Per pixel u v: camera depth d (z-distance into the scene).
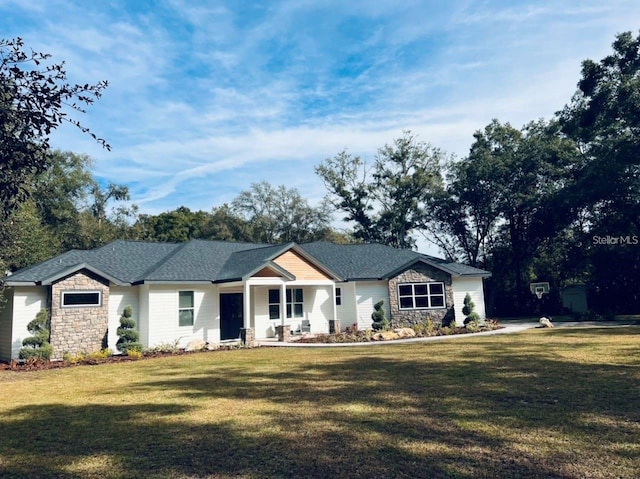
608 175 28.36
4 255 14.41
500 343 16.45
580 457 5.01
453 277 26.78
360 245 30.47
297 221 53.47
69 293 16.98
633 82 25.02
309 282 23.03
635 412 6.69
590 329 20.98
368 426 6.43
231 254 24.48
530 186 36.66
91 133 4.83
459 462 4.98
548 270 40.41
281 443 5.81
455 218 42.47
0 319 17.27
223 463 5.18
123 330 17.58
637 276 31.30
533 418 6.56
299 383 9.98
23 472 5.11
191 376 11.52
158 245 23.86
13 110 4.18
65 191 40.59
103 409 8.05
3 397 9.43
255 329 22.50
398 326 25.48
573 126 29.12
